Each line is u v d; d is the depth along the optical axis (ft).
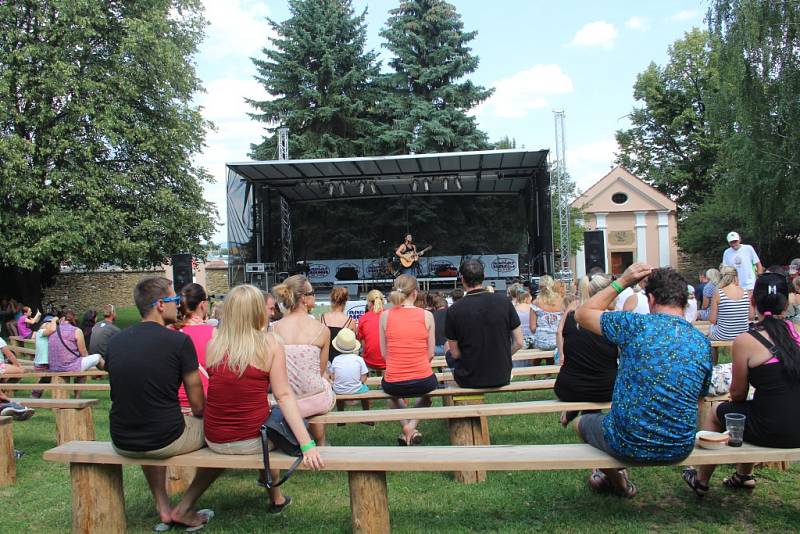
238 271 46.62
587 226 104.58
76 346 22.35
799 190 50.98
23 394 25.22
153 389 9.42
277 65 82.02
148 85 53.36
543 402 12.82
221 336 9.70
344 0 84.74
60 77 45.85
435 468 9.04
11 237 45.42
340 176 49.88
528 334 22.71
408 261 52.42
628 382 9.03
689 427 8.88
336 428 17.16
